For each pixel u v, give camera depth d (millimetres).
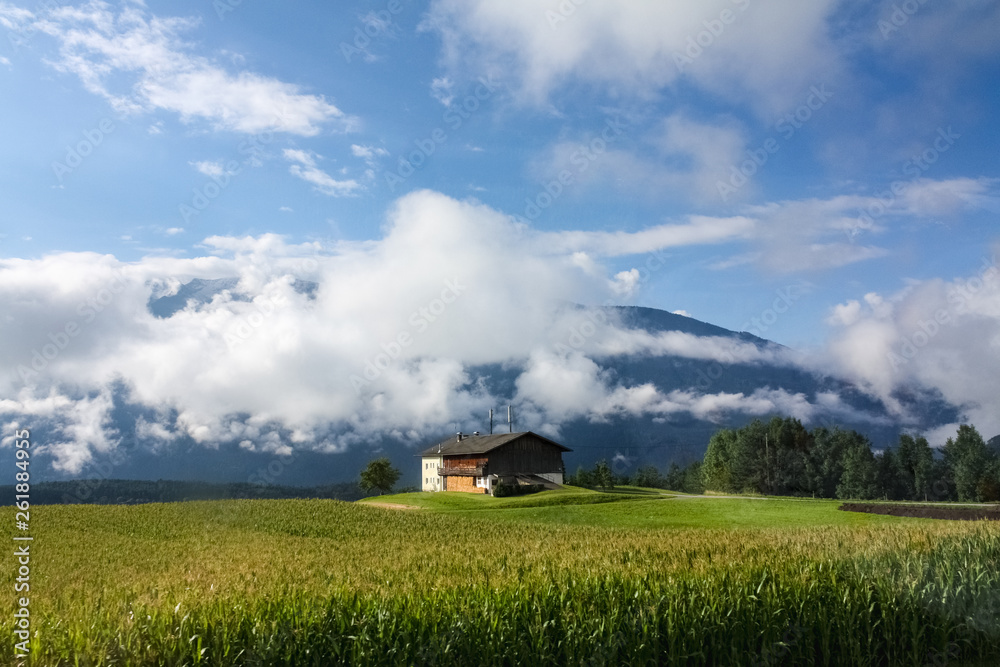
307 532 40469
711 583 12992
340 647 10445
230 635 10461
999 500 95188
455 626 10945
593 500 68688
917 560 15312
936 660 12672
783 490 127188
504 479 95875
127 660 9672
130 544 32938
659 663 11781
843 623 12570
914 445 112688
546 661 11055
